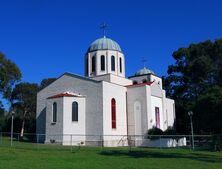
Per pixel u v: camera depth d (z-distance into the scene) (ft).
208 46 200.64
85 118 137.39
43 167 56.75
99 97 135.54
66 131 130.62
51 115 135.03
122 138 142.72
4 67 179.11
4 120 224.12
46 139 133.69
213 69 189.98
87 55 165.37
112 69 160.45
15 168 54.65
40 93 155.33
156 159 77.56
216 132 133.69
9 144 119.24
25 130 213.66
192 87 208.85
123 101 149.38
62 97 133.18
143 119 145.59
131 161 71.10
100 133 132.26
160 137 131.64
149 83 155.84
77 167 57.77
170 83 225.15
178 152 101.91
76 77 144.15
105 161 69.87
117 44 167.84
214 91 131.75
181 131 196.65
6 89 185.78
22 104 210.59
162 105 162.30
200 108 127.75
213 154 98.89
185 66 211.00
